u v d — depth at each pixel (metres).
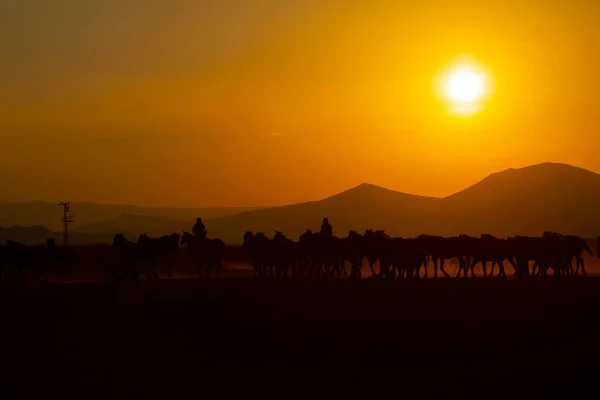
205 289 46.16
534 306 39.69
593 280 51.97
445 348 30.64
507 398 24.55
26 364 28.67
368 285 48.12
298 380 26.45
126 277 51.38
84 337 33.03
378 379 26.52
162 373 27.44
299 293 44.25
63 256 55.44
